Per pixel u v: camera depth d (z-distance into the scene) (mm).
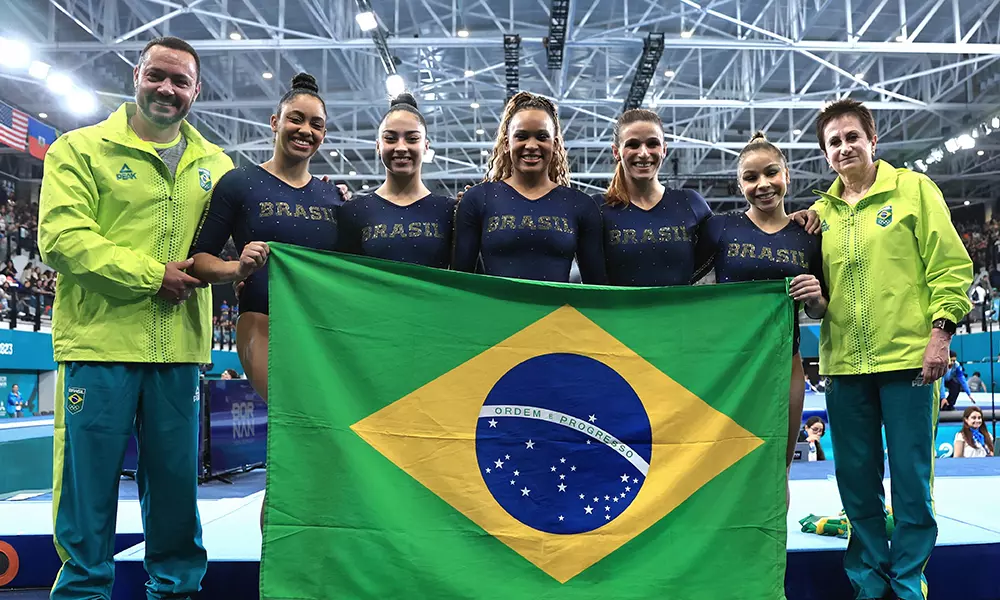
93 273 2438
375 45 11758
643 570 2404
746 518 2480
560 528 2424
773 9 12859
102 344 2553
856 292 2857
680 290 2596
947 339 2633
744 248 3021
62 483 2557
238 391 6664
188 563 2752
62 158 2574
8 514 3842
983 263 24109
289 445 2326
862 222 2885
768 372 2574
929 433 2764
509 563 2375
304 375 2371
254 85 16328
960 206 27406
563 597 2359
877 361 2783
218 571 2895
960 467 6098
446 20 13695
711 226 3123
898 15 13039
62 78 12305
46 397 15094
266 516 2289
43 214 2516
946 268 2699
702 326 2594
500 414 2484
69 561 2506
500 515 2410
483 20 13750
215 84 15758
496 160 3164
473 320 2518
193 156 2820
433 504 2385
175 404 2686
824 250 2982
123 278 2455
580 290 2562
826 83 16719
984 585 3115
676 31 14008
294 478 2312
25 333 14242
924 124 19859
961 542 3137
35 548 3316
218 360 17047
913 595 2639
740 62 15734
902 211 2803
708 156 24547
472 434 2459
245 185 2824
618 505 2463
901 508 2758
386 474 2369
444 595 2309
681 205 3102
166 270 2525
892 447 2785
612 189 3107
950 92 16578
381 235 2857
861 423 2885
